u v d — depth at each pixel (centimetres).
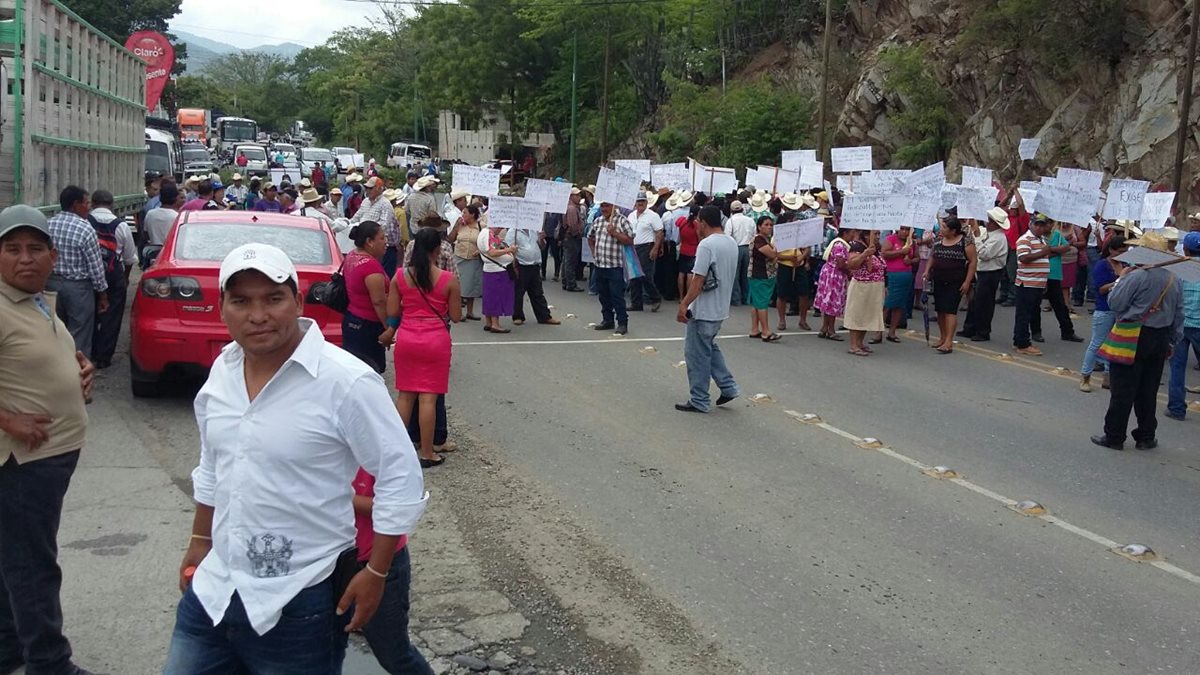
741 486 786
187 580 343
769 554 649
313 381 313
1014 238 1920
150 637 500
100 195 1108
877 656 516
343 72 11256
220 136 7381
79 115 1301
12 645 446
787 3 4659
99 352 1091
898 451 905
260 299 309
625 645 519
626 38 5728
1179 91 2748
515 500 736
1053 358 1419
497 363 1241
